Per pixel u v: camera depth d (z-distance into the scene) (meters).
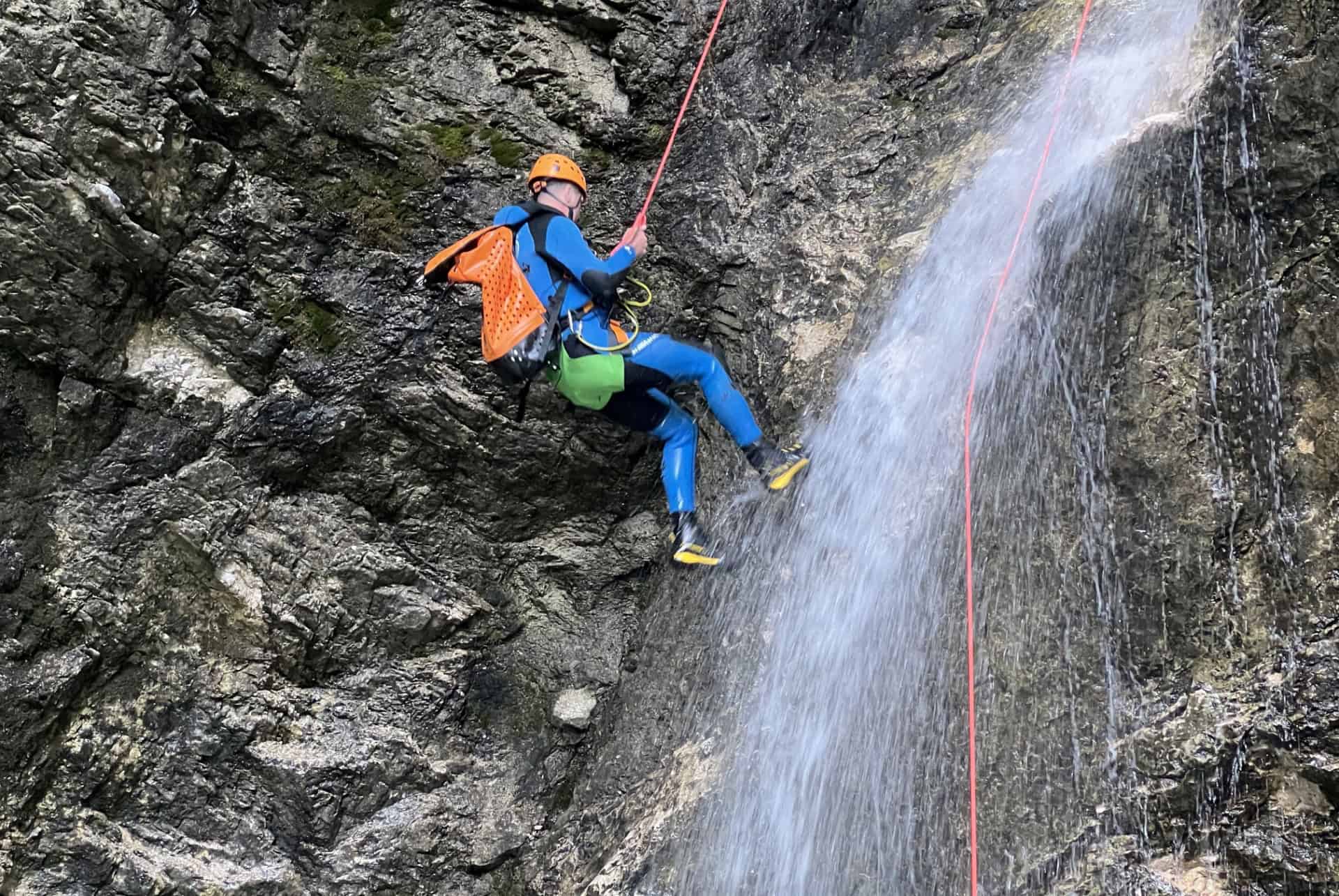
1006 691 3.50
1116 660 3.37
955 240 4.22
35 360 4.34
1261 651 3.22
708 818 3.99
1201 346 3.46
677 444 3.96
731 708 4.22
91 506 4.45
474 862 4.54
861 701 3.82
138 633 4.48
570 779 4.75
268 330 4.69
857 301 4.48
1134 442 3.46
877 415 4.13
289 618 4.62
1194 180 3.52
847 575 4.02
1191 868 3.12
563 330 3.67
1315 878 2.95
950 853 3.46
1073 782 3.31
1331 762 2.97
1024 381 3.72
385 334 4.85
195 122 4.56
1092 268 3.65
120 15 4.34
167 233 4.51
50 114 4.20
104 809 4.37
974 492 3.73
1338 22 3.29
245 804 4.50
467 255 3.85
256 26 4.70
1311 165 3.33
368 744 4.63
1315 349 3.32
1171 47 4.00
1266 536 3.29
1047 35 4.64
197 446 4.59
